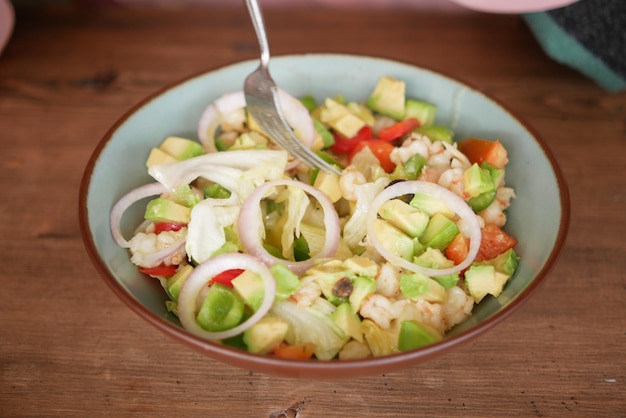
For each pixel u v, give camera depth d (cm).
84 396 37
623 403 37
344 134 45
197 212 39
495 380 38
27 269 43
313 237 41
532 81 55
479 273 38
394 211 40
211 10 61
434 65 56
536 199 41
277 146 45
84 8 61
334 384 38
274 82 44
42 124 51
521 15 59
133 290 38
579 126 51
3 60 56
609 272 43
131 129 42
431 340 36
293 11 61
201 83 45
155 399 37
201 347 33
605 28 50
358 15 61
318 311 37
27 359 39
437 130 45
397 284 38
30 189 47
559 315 41
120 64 56
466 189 41
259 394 37
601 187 47
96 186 39
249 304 37
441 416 37
